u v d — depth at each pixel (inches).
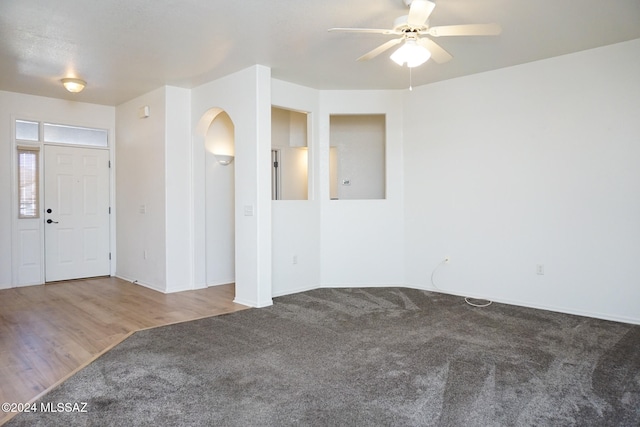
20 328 147.5
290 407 91.4
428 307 174.4
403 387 100.7
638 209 148.3
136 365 114.4
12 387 102.2
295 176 245.9
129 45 148.3
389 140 213.5
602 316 156.0
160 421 85.9
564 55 162.4
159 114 205.3
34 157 221.8
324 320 156.6
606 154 154.2
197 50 153.7
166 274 202.7
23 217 219.0
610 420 85.8
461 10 122.6
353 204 214.4
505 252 179.9
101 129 242.7
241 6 119.2
